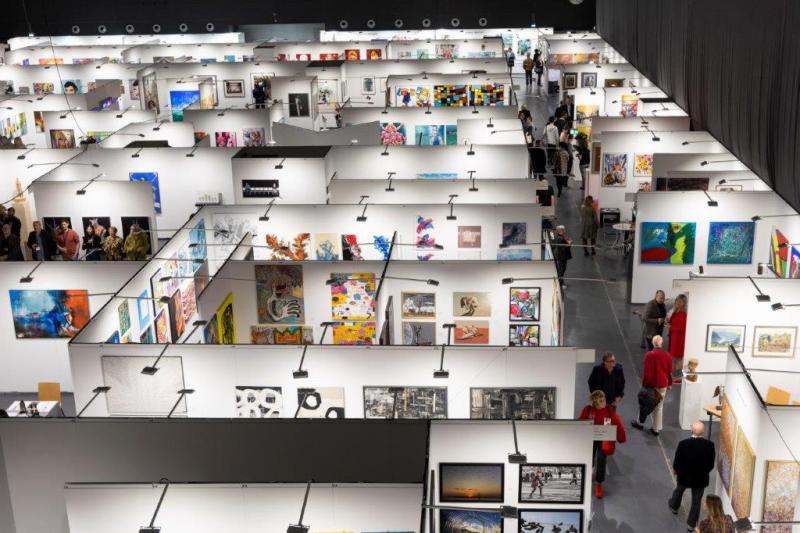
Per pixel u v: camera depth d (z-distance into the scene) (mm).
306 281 11570
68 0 35188
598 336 14008
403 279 10969
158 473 8000
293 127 19078
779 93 13086
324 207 13680
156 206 17406
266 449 7922
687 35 20438
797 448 8078
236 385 9406
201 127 20844
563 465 7945
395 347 9219
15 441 7926
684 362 11656
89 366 9398
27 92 27922
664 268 14844
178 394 9477
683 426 11305
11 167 18000
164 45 32375
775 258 13883
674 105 21672
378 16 35469
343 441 7918
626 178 18203
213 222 13852
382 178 16766
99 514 7129
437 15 35562
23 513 8094
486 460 7957
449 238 13664
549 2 35625
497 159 16609
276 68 26969
